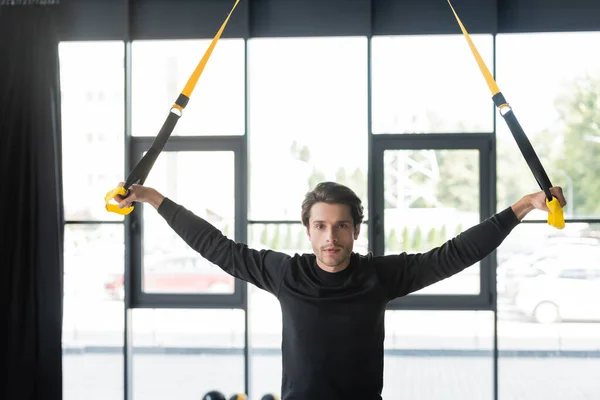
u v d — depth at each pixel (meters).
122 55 4.55
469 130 4.39
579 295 4.32
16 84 4.35
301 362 1.41
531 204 1.48
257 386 4.54
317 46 4.48
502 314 4.37
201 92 4.51
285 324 1.46
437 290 4.43
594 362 4.30
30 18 4.39
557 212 1.40
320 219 1.38
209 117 4.51
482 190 4.39
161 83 4.54
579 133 4.32
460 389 4.39
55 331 4.35
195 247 1.60
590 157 4.31
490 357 4.39
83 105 4.57
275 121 4.50
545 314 4.34
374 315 1.42
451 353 4.41
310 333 1.41
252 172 4.51
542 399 4.33
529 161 1.47
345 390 1.40
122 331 4.55
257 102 4.50
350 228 1.39
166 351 4.58
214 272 4.57
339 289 1.43
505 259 4.37
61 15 4.50
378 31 4.45
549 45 4.36
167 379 4.57
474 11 4.38
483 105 4.38
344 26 4.46
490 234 1.45
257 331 4.55
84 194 4.57
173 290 4.58
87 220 4.57
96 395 4.55
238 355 4.55
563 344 4.33
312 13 4.48
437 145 4.40
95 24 4.54
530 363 4.35
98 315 4.56
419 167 4.42
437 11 4.42
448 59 4.41
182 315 4.57
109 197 1.54
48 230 4.34
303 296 1.44
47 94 4.36
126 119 4.47
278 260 1.53
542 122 4.34
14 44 4.37
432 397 4.39
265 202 4.52
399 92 4.43
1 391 4.31
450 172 4.41
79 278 4.56
